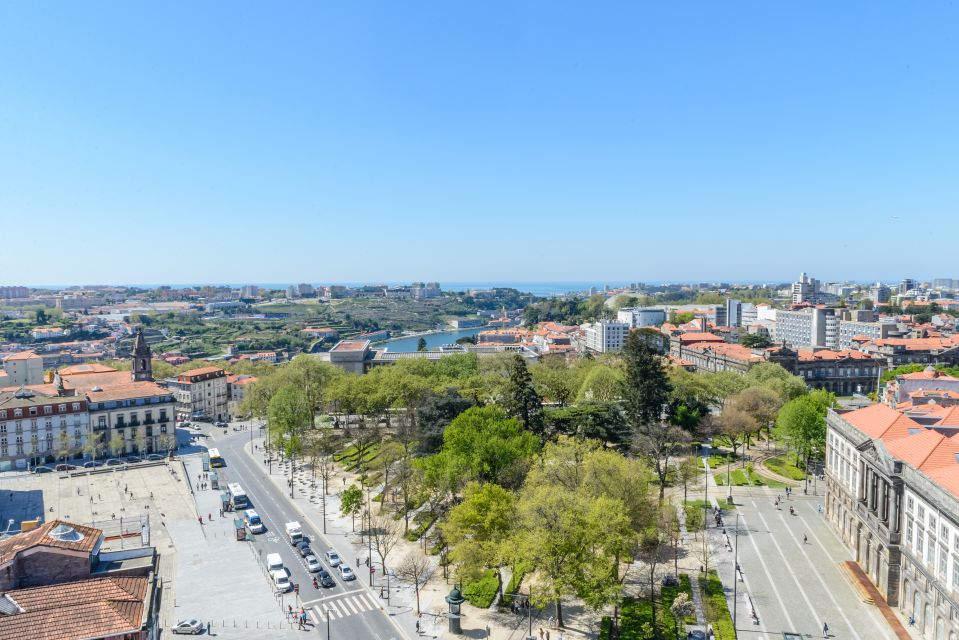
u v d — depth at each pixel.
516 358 177.88
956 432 113.94
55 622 70.88
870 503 110.25
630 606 101.06
